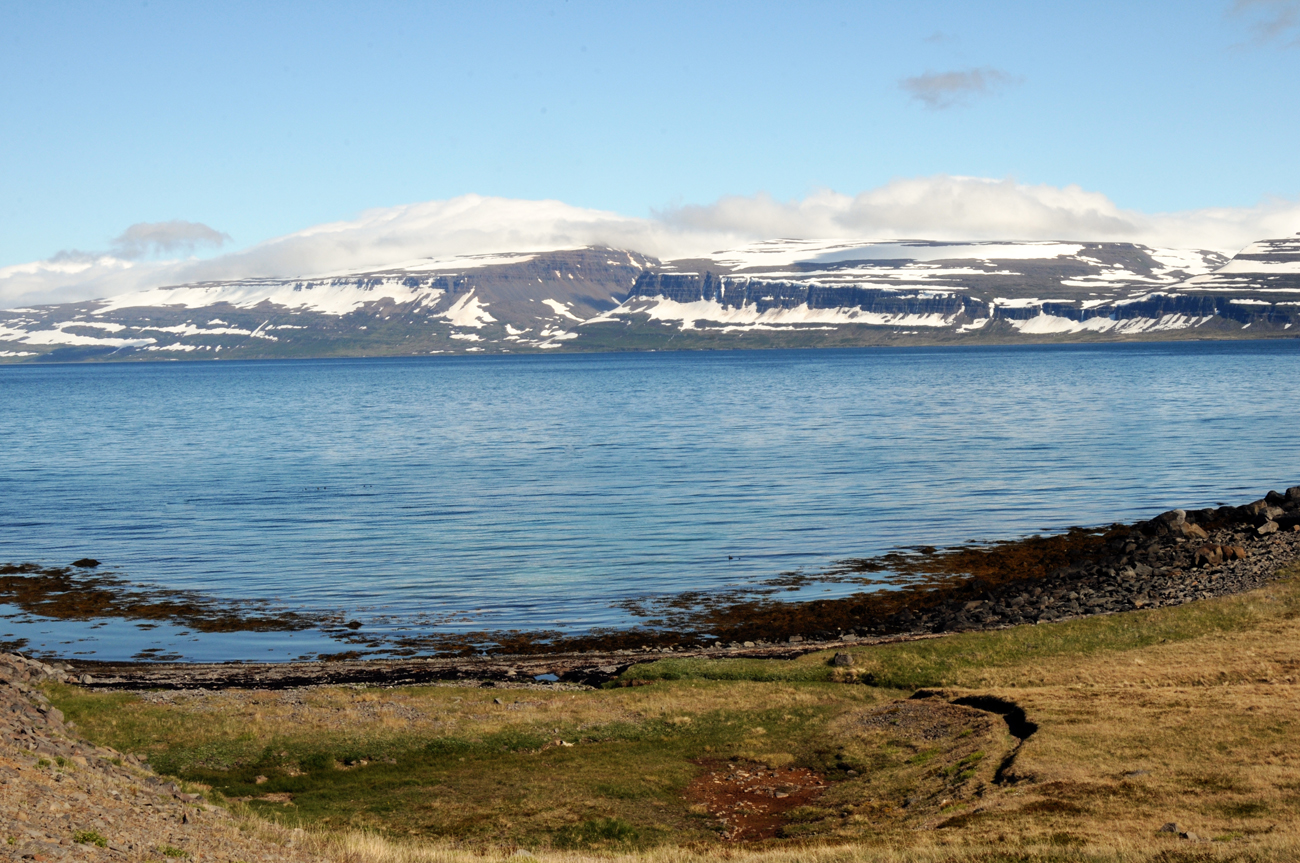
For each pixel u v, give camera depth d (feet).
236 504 333.42
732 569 236.63
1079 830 87.56
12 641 186.91
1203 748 106.01
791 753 124.67
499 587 222.89
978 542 258.57
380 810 107.86
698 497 334.03
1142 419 564.71
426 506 325.62
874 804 105.91
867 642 176.35
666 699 144.56
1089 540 253.24
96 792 82.28
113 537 280.10
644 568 238.48
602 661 170.30
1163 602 187.83
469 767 121.19
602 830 102.89
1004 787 101.96
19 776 79.15
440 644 183.93
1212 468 372.17
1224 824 86.33
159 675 162.50
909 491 337.11
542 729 132.57
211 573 238.27
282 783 115.34
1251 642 148.56
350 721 133.39
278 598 216.13
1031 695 131.03
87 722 128.67
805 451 454.40
